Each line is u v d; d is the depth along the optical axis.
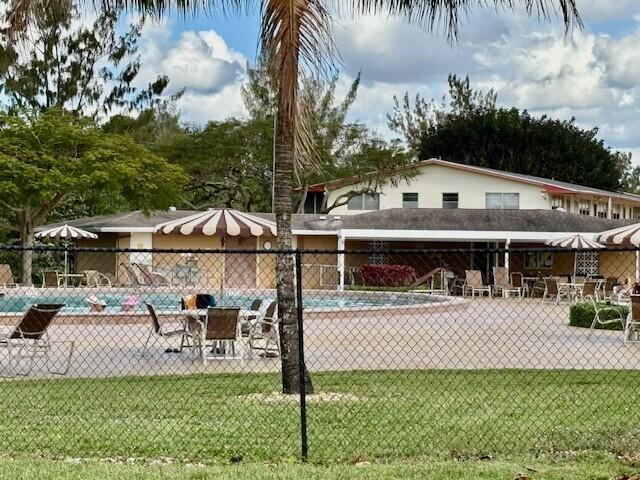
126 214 40.91
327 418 9.23
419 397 10.59
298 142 10.56
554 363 14.22
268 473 6.88
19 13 11.16
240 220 21.27
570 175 61.56
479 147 62.81
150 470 6.98
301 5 10.23
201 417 9.28
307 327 19.58
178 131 53.78
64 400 10.35
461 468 7.04
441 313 24.39
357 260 42.16
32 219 35.00
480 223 38.22
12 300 27.88
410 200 45.19
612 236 22.02
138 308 25.17
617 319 19.17
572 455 7.63
